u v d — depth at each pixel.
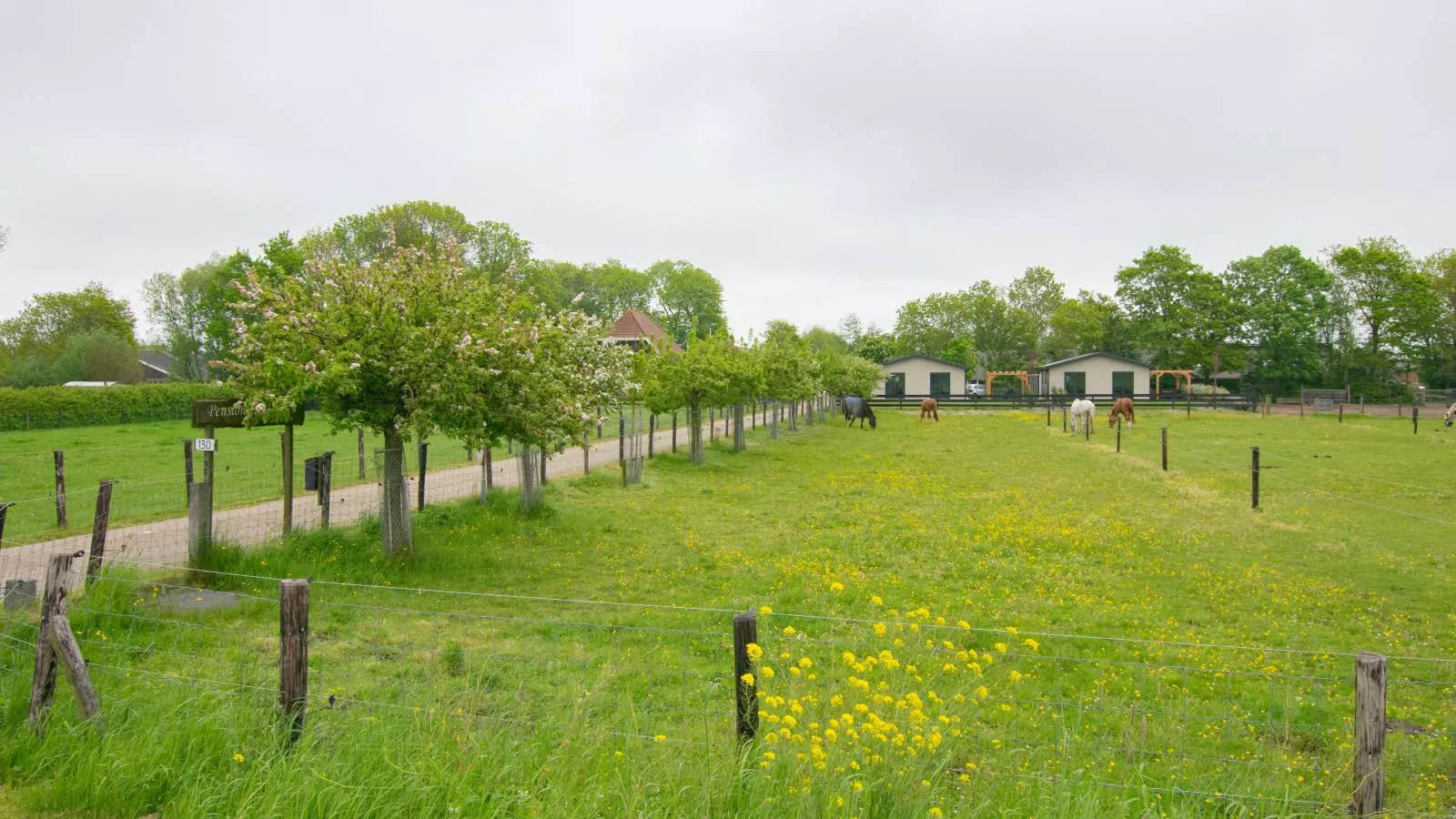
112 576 9.84
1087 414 41.03
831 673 6.19
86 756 5.42
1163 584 12.70
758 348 37.75
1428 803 6.11
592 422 16.80
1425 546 15.34
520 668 8.22
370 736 5.45
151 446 29.83
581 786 5.07
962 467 28.62
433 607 10.83
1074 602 11.66
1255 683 8.63
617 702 7.16
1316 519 18.05
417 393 12.44
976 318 98.62
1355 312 76.69
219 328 58.41
